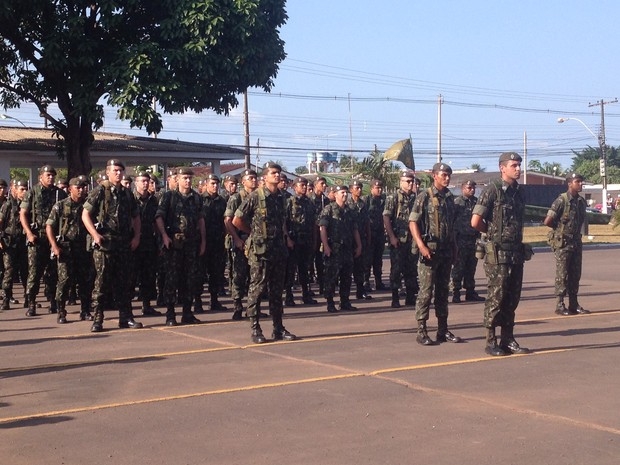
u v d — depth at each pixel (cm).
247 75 2114
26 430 646
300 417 676
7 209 1354
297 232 1383
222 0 2053
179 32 2031
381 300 1479
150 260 1276
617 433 630
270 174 1009
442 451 588
